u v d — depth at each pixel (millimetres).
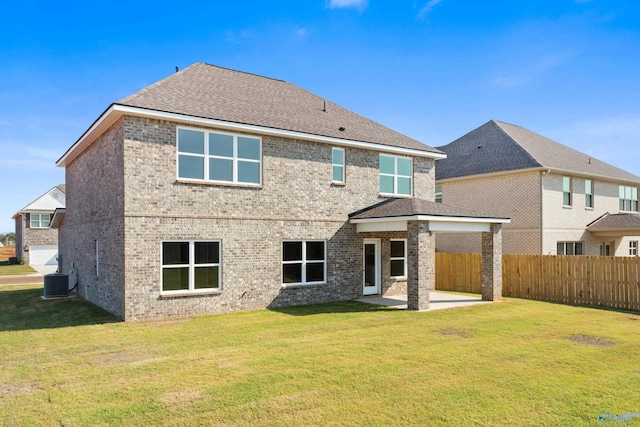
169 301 12836
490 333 10805
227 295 13867
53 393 6668
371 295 17828
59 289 17812
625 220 24656
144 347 9422
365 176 17438
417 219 14094
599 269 15703
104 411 5965
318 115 17844
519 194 23531
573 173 23969
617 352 9008
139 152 12516
